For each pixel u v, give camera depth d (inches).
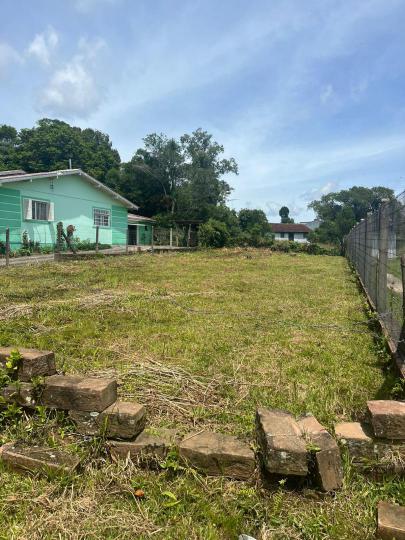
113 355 143.0
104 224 764.6
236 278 364.8
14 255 521.7
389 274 182.2
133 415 80.0
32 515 66.1
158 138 1318.9
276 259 661.3
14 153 1341.0
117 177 1347.2
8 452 79.0
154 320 195.2
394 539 60.8
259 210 1510.8
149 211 1368.1
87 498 70.0
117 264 459.8
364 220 332.5
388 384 119.6
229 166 1365.7
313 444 72.1
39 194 598.9
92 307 215.2
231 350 151.6
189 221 1055.6
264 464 72.1
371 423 77.0
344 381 123.6
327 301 258.4
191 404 105.7
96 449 80.1
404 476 74.0
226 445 77.0
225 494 70.9
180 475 75.0
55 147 1339.8
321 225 1691.7
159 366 131.0
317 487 71.1
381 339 160.9
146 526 64.1
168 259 573.6
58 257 488.7
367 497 70.9
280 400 109.0
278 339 167.6
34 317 192.7
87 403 83.2
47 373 93.4
